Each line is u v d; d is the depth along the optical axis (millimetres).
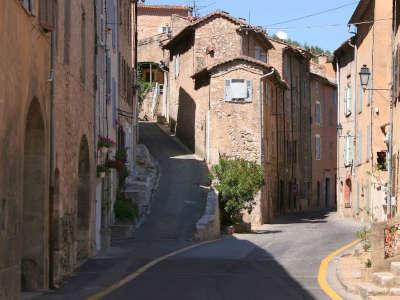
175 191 41531
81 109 22062
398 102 30500
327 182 73125
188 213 37031
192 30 53719
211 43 52656
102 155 27266
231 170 39031
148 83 72500
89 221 23953
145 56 74000
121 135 38844
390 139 31609
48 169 16797
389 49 38656
